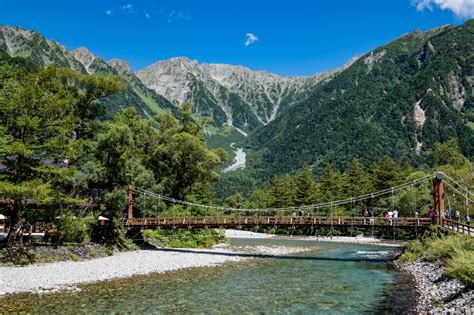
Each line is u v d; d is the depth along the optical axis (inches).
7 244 1322.6
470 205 2380.7
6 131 1301.7
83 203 1547.7
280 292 963.3
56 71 1585.9
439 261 1222.3
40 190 1233.4
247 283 1086.4
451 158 4461.1
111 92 1898.4
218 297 903.7
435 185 1612.9
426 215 2554.1
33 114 1334.9
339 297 902.4
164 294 928.9
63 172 1371.8
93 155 1747.0
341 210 3563.0
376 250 2122.3
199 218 1959.9
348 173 4495.6
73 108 1594.5
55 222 1478.8
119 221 1775.3
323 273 1274.6
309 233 3506.4
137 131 2346.2
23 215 1392.7
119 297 888.3
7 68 1475.1
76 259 1418.6
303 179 3966.5
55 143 1334.9
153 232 2154.3
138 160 2108.8
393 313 735.7
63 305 801.6
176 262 1498.5
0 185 1185.4
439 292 854.5
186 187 2610.7
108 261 1439.5
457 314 676.1
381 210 3174.2
